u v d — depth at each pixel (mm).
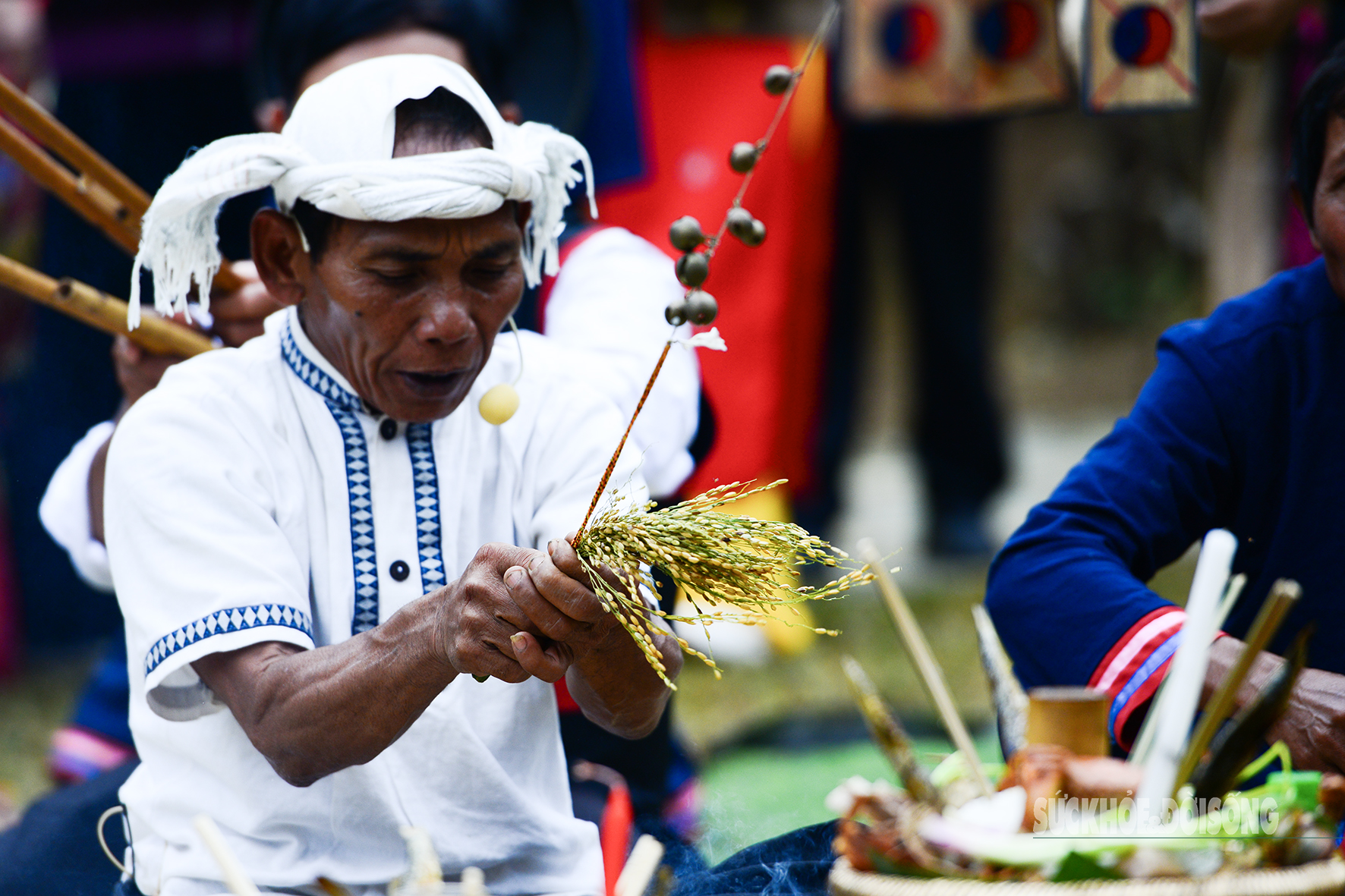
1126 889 3305
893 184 16516
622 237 7449
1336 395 5711
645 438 6773
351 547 5012
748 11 14023
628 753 6992
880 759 10531
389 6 6758
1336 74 5414
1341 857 4215
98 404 13023
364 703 4445
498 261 4871
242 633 4660
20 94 5980
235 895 4043
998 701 4230
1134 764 4000
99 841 6086
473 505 5172
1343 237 5391
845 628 14109
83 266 9914
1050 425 27625
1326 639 5746
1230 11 8133
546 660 4270
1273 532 5844
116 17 10172
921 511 17875
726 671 13031
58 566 14289
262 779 4906
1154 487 5734
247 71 10297
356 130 4793
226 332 6180
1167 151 33156
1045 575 5562
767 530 4297
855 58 8945
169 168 10375
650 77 13781
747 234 4309
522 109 7918
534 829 5105
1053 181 34000
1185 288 33562
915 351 17297
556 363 5594
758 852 5352
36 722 12336
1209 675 5066
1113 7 6629
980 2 8656
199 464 4871
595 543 4301
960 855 3457
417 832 3969
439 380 4902
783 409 14789
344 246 4758
